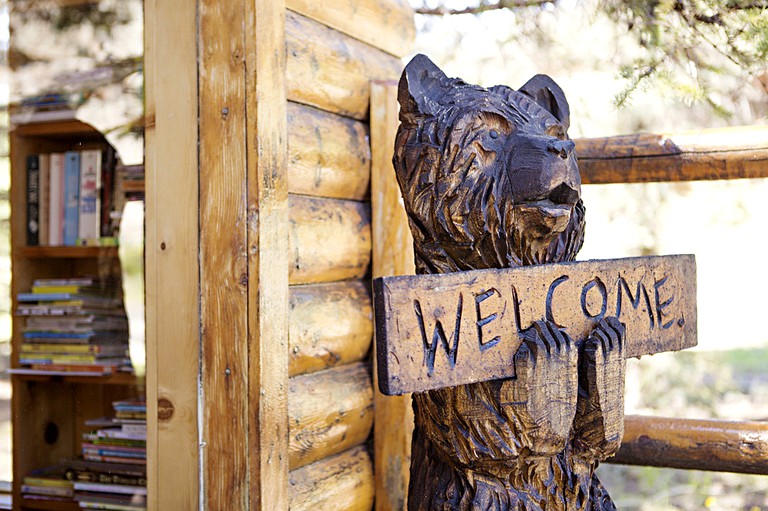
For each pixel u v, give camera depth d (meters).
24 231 2.88
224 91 1.93
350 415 2.37
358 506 2.41
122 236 2.81
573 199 1.74
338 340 2.32
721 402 5.80
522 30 3.73
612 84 3.96
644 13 2.83
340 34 2.50
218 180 1.94
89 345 2.72
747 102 3.26
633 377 4.97
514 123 1.81
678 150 2.49
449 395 1.77
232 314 1.92
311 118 2.27
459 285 1.59
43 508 2.68
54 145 2.98
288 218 2.07
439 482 1.90
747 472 2.42
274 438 1.95
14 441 2.76
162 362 2.01
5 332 2.88
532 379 1.67
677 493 5.08
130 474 2.63
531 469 1.82
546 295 1.76
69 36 2.75
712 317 6.94
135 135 2.76
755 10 2.62
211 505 1.94
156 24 2.02
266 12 1.96
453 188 1.74
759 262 6.77
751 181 5.24
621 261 1.95
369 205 2.60
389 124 2.60
